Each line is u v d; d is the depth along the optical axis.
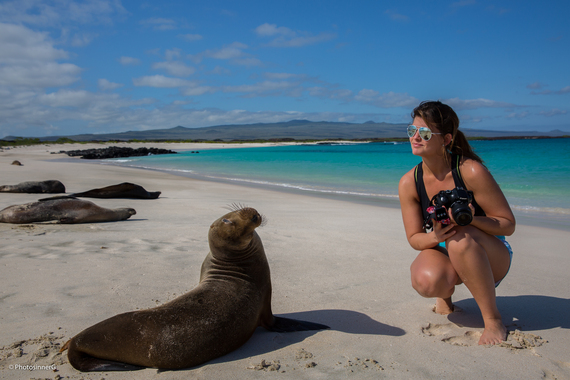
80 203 7.33
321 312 3.44
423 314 3.37
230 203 10.24
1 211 7.00
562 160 25.09
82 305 3.35
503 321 3.19
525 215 9.03
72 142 83.12
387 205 10.59
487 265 2.81
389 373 2.41
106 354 2.44
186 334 2.49
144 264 4.60
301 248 5.62
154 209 9.07
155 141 100.56
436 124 2.86
